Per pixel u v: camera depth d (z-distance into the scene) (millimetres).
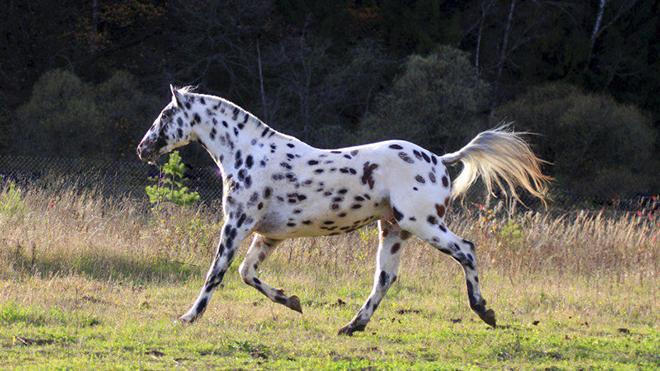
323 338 10070
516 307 12758
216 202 19688
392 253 10570
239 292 12945
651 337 11023
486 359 9352
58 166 26625
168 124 10688
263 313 11281
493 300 13156
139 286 13078
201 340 9578
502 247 16266
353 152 10273
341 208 10195
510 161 10805
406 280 14422
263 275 14242
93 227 15836
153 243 15305
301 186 10195
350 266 15086
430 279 14664
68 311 10750
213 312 11195
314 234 10414
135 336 9641
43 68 40500
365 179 10156
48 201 17047
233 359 8781
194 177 26078
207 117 10617
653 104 47031
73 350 8883
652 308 13133
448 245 10180
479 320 11750
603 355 9734
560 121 38281
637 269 16203
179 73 41062
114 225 16219
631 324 12039
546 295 13703
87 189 19031
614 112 38500
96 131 34219
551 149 38750
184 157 33281
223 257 10312
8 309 10375
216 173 25844
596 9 48719
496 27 48156
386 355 9320
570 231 17562
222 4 41031
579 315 12352
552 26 47781
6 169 26328
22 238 14344
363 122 37719
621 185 36219
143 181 25547
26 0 40438
